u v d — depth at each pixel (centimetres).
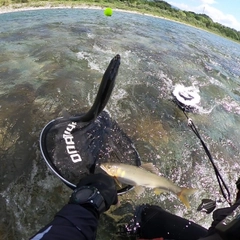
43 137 79
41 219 71
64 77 134
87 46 186
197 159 102
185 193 68
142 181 67
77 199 41
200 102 139
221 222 38
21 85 121
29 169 83
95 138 82
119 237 69
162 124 113
